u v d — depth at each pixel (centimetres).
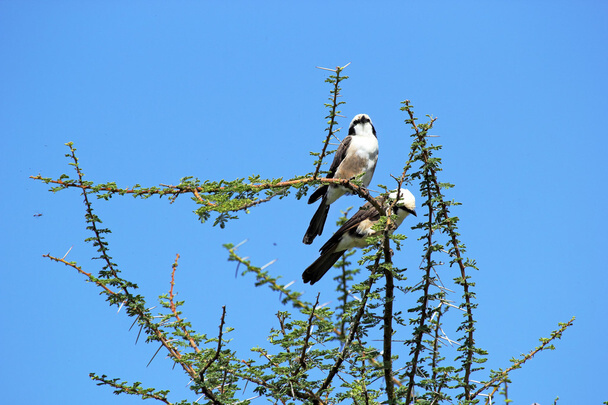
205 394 897
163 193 884
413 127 983
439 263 966
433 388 936
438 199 973
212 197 879
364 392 912
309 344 920
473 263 978
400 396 967
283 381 925
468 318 973
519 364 955
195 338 1007
